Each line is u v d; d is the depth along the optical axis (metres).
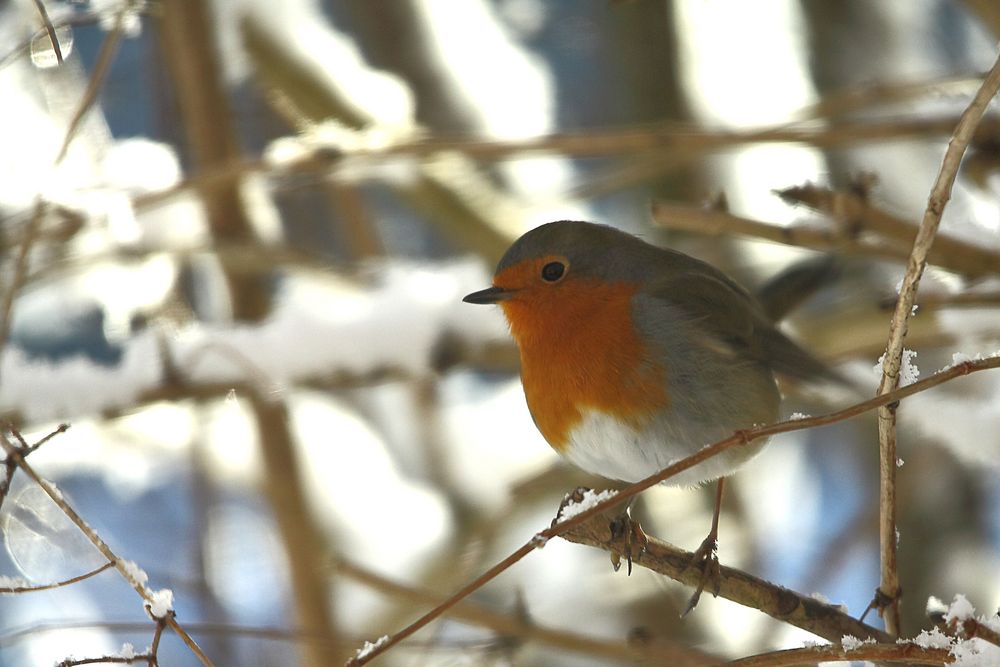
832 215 7.82
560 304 7.42
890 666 5.44
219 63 10.80
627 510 6.62
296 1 12.03
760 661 4.99
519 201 12.09
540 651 10.46
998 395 8.71
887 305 8.14
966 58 12.89
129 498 12.56
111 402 8.48
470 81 12.87
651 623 10.71
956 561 11.89
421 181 11.70
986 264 7.92
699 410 7.26
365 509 11.37
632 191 13.27
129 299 10.30
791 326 10.02
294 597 9.73
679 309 7.34
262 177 9.84
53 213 9.05
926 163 11.97
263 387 8.57
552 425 7.53
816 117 9.13
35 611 11.06
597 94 14.53
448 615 8.03
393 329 8.76
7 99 9.95
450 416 12.32
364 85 11.71
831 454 13.21
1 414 8.35
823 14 13.23
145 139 11.98
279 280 13.06
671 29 13.25
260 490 10.48
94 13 7.86
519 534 11.46
